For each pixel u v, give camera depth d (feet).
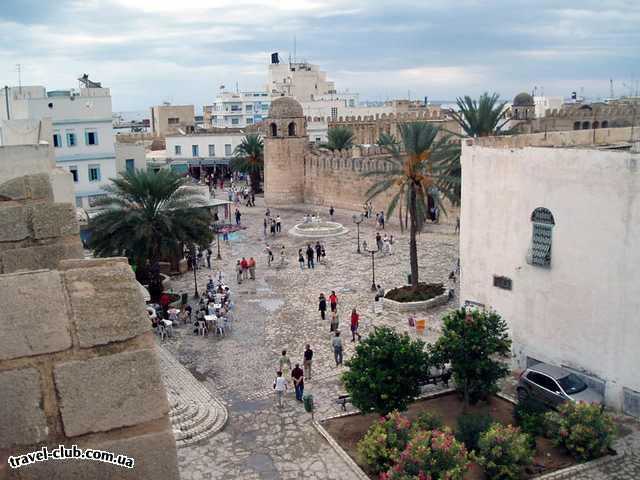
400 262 132.05
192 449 60.64
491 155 74.23
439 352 62.64
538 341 71.82
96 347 11.67
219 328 92.89
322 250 138.51
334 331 92.12
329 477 55.21
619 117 249.55
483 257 77.61
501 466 51.55
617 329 63.05
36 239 19.83
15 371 11.15
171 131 318.45
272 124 213.87
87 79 169.99
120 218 100.42
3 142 107.76
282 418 66.64
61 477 11.39
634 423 61.57
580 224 65.16
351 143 244.42
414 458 48.96
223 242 160.15
